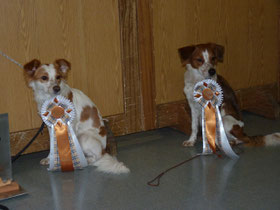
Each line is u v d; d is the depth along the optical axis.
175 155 1.75
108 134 1.78
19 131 1.71
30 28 1.66
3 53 1.63
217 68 2.14
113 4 1.80
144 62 1.91
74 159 1.59
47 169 1.63
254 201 1.35
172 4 1.94
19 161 1.73
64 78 1.66
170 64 1.99
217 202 1.36
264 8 2.21
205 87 1.74
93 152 1.63
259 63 2.27
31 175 1.59
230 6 2.10
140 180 1.52
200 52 1.77
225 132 1.79
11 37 1.63
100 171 1.60
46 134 1.77
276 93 2.37
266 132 2.01
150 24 1.88
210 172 1.57
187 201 1.37
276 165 1.61
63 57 1.74
